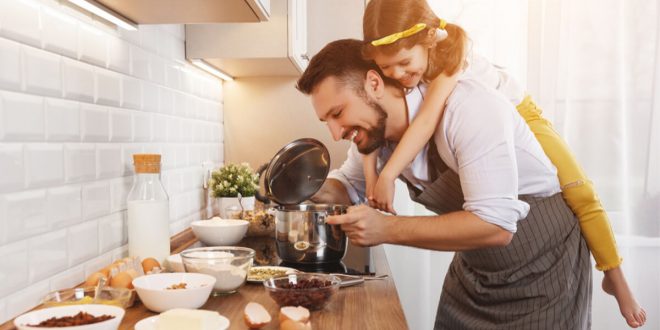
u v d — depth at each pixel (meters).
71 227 1.20
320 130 2.69
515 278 1.67
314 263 1.60
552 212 1.66
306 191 1.88
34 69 1.05
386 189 1.69
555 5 2.64
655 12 2.54
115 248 1.43
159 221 1.39
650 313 2.62
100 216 1.34
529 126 1.80
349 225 1.49
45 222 1.10
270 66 2.31
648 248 2.60
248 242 1.94
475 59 2.16
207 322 0.89
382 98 1.79
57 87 1.14
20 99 1.01
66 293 1.04
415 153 1.67
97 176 1.32
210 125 2.46
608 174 2.60
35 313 0.89
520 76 2.71
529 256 1.66
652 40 2.55
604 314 2.68
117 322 0.88
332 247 1.60
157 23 1.54
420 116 1.65
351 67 1.78
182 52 2.01
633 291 2.61
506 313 1.69
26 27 1.02
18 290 1.02
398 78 1.76
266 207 2.29
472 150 1.44
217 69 2.39
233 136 2.70
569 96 2.63
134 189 1.41
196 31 2.02
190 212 2.14
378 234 1.47
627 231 2.61
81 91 1.24
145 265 1.30
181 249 1.67
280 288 1.12
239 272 1.23
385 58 1.73
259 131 2.70
